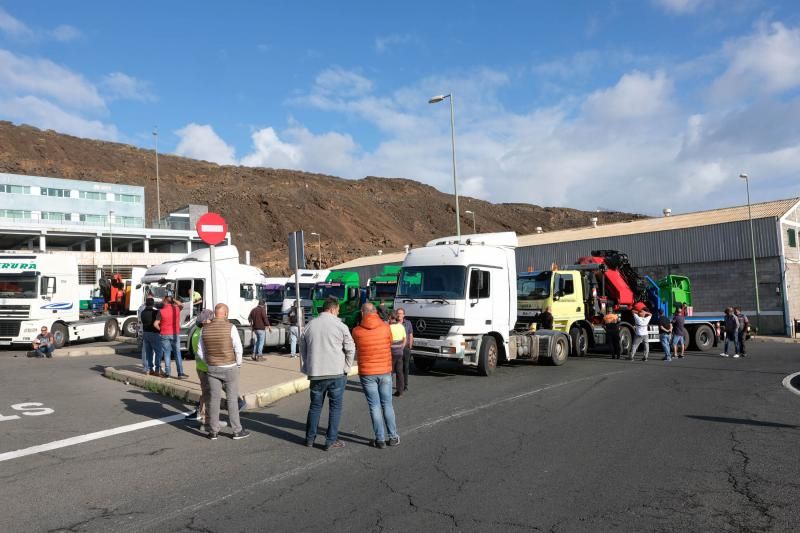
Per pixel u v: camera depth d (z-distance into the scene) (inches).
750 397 411.2
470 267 528.4
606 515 188.5
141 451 277.3
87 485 226.5
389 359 285.6
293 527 181.9
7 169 4945.9
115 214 3036.4
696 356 741.9
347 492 215.2
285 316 819.4
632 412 357.1
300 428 325.4
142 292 705.6
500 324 558.6
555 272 677.9
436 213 7431.1
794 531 174.9
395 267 992.2
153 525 185.3
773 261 1189.7
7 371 578.6
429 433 307.7
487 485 220.4
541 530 177.2
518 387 463.5
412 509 196.1
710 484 219.0
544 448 273.3
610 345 712.4
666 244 1339.8
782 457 255.0
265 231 5187.0
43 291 810.8
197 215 2849.4
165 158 7027.6
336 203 6309.1
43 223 2301.9
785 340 1077.8
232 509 199.0
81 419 350.3
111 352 762.8
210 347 297.6
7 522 188.9
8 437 306.0
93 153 6190.9
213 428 299.1
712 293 1269.7
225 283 714.2
